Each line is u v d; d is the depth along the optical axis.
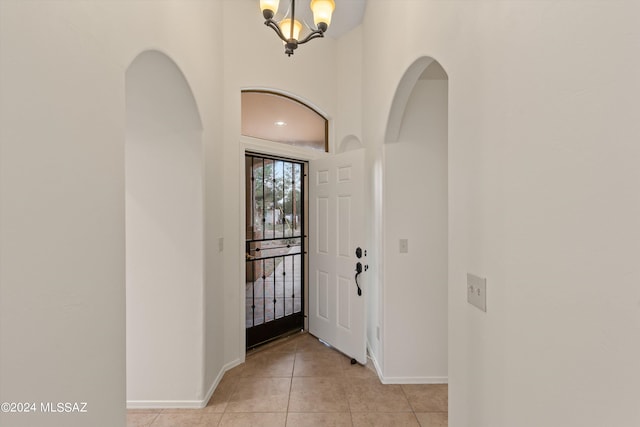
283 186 3.21
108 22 1.07
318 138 3.38
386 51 2.21
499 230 0.87
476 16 1.00
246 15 2.65
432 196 2.28
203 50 2.07
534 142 0.72
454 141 1.16
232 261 2.57
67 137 0.87
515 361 0.79
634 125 0.49
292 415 1.93
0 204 0.67
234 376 2.42
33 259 0.75
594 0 0.56
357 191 2.67
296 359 2.72
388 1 2.14
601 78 0.54
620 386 0.51
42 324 0.78
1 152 0.67
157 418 1.91
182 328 2.04
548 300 0.67
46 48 0.79
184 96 1.90
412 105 2.27
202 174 2.04
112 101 1.08
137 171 2.05
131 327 2.04
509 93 0.82
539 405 0.70
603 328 0.54
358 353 2.63
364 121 3.02
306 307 3.42
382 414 1.94
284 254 3.24
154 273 2.05
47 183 0.80
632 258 0.49
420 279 2.28
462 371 1.10
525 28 0.75
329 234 3.01
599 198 0.55
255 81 2.71
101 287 1.01
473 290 1.01
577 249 0.59
